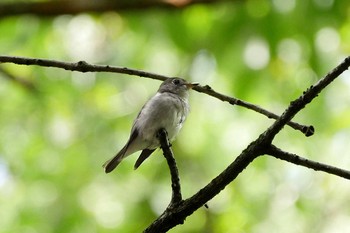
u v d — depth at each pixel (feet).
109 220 41.09
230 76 38.68
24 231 40.96
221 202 41.73
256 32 37.22
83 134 45.85
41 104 45.75
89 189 43.11
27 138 46.01
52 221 41.27
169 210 14.75
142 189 42.14
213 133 43.55
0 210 42.09
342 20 36.52
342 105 41.09
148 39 40.50
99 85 45.34
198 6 37.01
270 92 39.52
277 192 42.22
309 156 41.45
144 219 40.86
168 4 35.58
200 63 40.16
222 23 37.91
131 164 43.04
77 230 40.96
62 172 44.34
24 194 42.86
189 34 38.93
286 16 36.73
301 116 41.24
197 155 43.32
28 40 40.91
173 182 15.08
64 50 44.57
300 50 38.01
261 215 41.27
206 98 44.09
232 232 40.70
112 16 41.88
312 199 41.39
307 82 39.04
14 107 46.44
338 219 40.22
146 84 44.86
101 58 44.55
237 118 42.98
